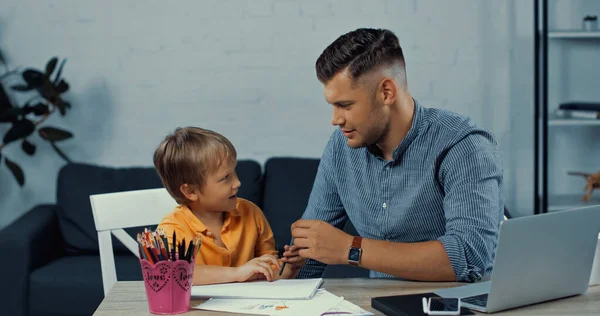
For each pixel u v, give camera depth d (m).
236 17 3.31
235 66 3.34
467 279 1.50
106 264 1.88
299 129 3.36
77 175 3.18
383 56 1.51
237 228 1.74
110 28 3.32
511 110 3.32
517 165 3.35
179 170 1.62
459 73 3.31
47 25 3.32
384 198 1.71
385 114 1.57
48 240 3.02
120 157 3.38
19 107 3.10
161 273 1.31
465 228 1.50
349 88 1.50
